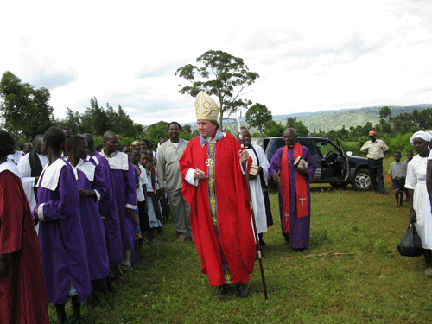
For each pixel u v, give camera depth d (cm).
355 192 1202
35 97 4691
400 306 385
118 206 484
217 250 428
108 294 440
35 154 524
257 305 398
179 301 418
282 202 607
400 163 949
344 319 363
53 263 350
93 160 431
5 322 299
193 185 433
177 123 698
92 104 5016
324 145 1272
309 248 604
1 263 287
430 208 445
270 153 1162
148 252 624
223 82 5019
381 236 656
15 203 294
